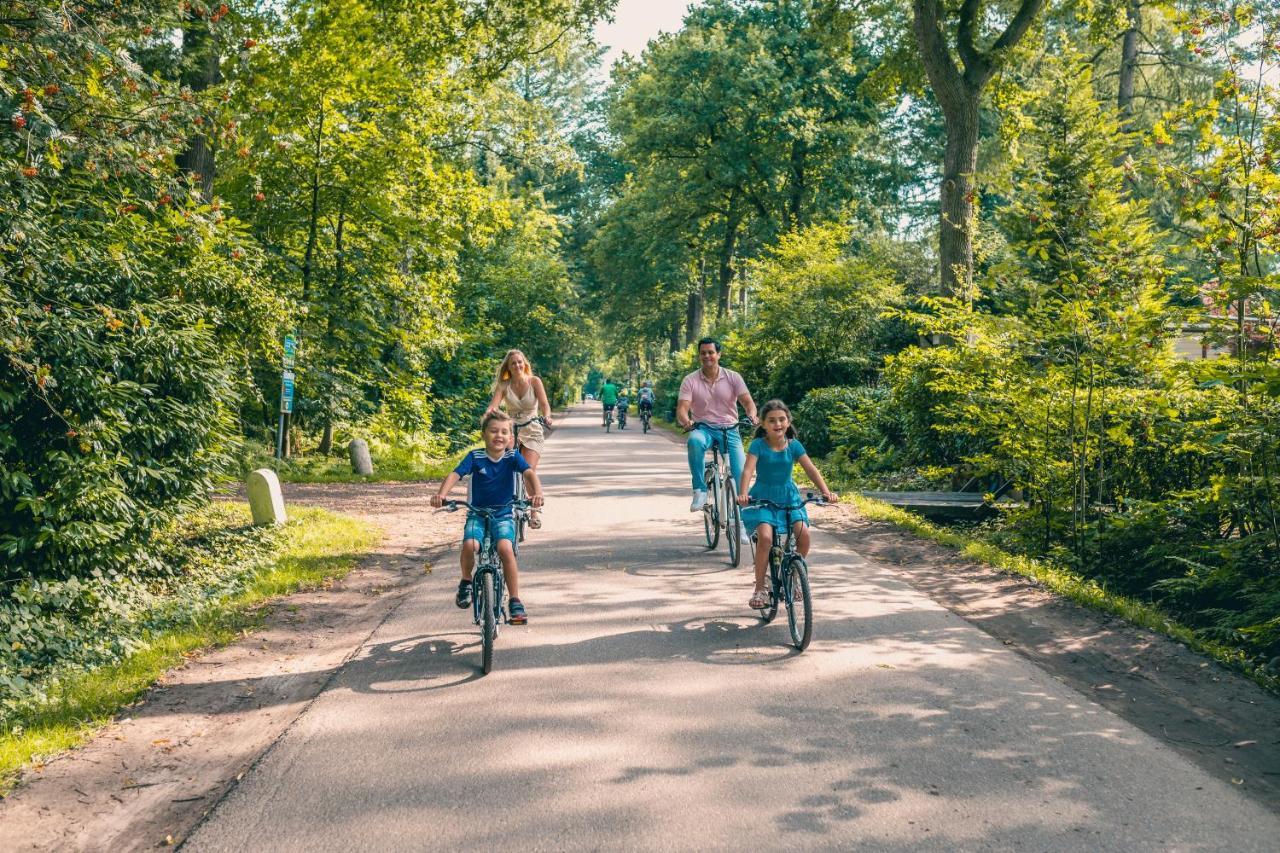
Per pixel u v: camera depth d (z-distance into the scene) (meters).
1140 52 29.84
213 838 4.02
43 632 7.46
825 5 24.78
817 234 29.59
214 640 7.24
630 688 5.89
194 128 9.27
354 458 21.11
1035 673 6.26
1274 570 8.12
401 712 5.51
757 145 40.00
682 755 4.84
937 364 13.91
